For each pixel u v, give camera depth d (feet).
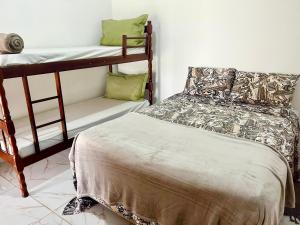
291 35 7.73
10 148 6.26
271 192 3.87
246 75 8.34
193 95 9.16
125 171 4.94
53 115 8.84
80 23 10.25
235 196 3.80
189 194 4.17
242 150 5.02
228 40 8.93
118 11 11.45
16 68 5.73
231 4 8.52
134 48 9.64
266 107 7.58
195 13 9.36
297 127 6.99
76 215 5.91
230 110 7.39
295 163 6.89
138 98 10.71
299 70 7.88
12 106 8.34
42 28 8.87
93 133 5.96
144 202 4.80
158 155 4.90
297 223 5.45
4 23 7.75
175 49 10.30
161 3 10.07
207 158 4.72
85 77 10.90
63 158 8.61
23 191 6.49
